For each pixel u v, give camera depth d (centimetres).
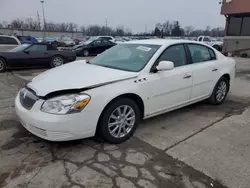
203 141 321
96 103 275
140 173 246
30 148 293
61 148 294
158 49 361
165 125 375
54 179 234
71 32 5591
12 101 490
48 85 281
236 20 1789
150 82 330
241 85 688
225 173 250
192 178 240
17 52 921
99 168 254
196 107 470
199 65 414
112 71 322
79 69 339
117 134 310
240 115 425
